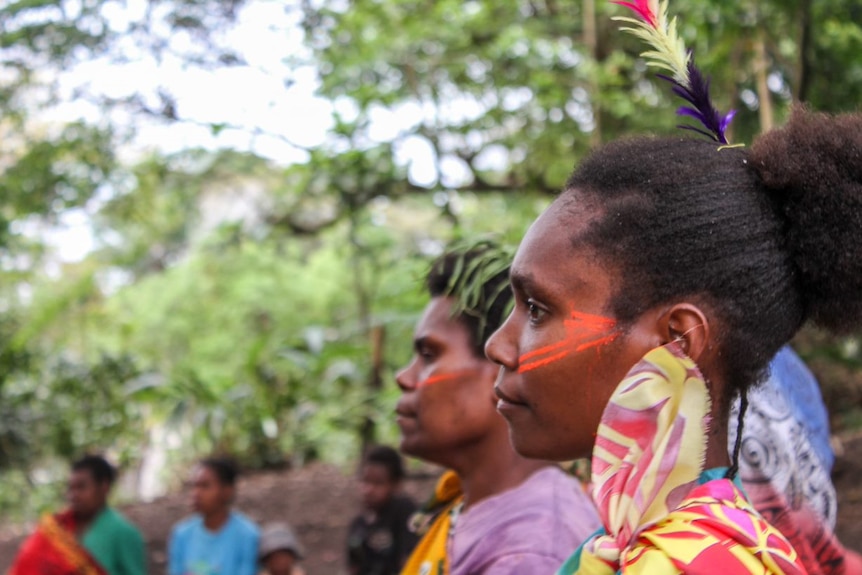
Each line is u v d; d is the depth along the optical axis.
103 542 4.45
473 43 6.95
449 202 6.53
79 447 9.08
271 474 9.91
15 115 7.35
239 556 4.81
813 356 5.13
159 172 7.71
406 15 6.82
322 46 6.87
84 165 7.45
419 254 5.69
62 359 9.03
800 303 1.12
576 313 1.08
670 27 1.22
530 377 1.11
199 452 10.09
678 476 1.03
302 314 11.40
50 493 9.10
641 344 1.07
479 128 6.67
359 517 4.23
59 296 9.20
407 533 4.08
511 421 1.15
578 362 1.09
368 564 4.15
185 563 4.85
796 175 1.08
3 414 8.84
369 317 7.15
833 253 1.08
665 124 6.29
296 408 8.27
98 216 8.62
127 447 9.53
